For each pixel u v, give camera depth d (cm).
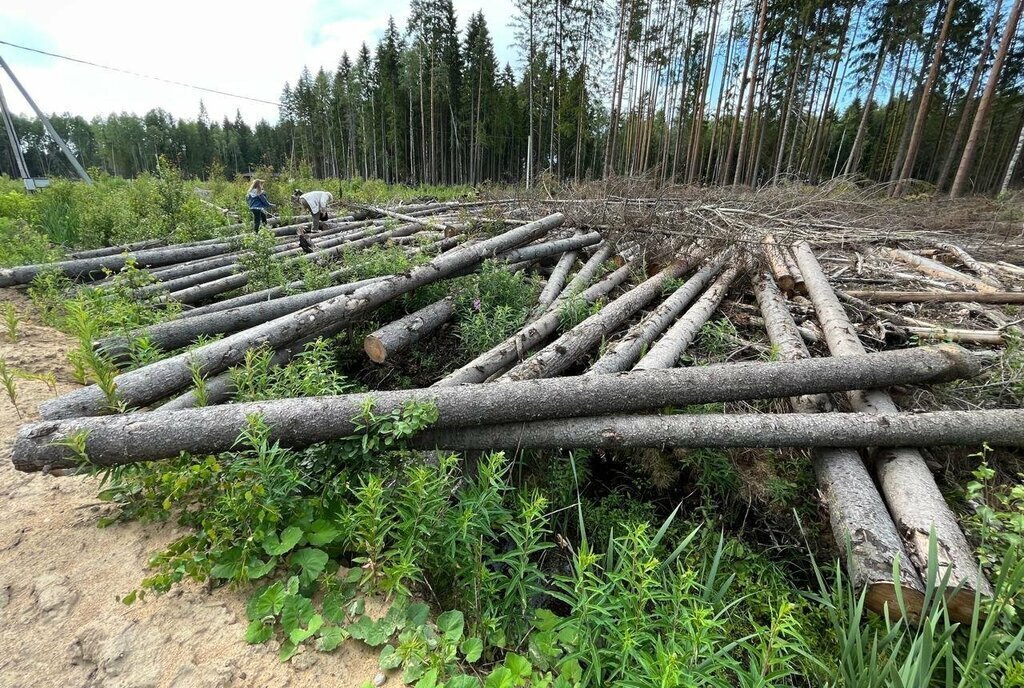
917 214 1011
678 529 316
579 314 483
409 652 192
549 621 224
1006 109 2464
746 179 2480
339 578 232
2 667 186
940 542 241
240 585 224
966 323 472
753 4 2138
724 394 324
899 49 2223
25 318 538
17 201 1069
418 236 837
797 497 312
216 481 252
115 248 851
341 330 502
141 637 199
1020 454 317
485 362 385
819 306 479
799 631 235
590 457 357
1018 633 198
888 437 292
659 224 784
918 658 186
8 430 328
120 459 251
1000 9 1845
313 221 1091
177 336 430
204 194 1708
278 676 188
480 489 260
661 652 182
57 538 246
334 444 271
